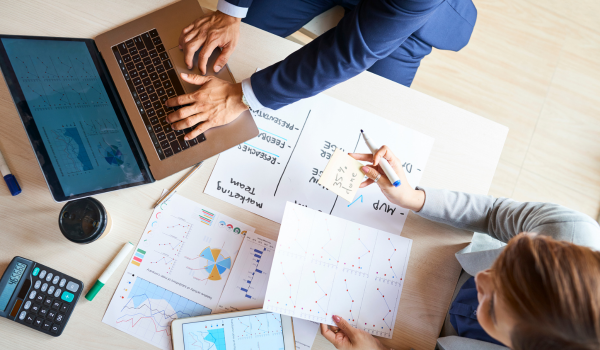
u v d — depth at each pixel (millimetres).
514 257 479
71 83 834
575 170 1654
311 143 924
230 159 898
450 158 964
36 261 824
